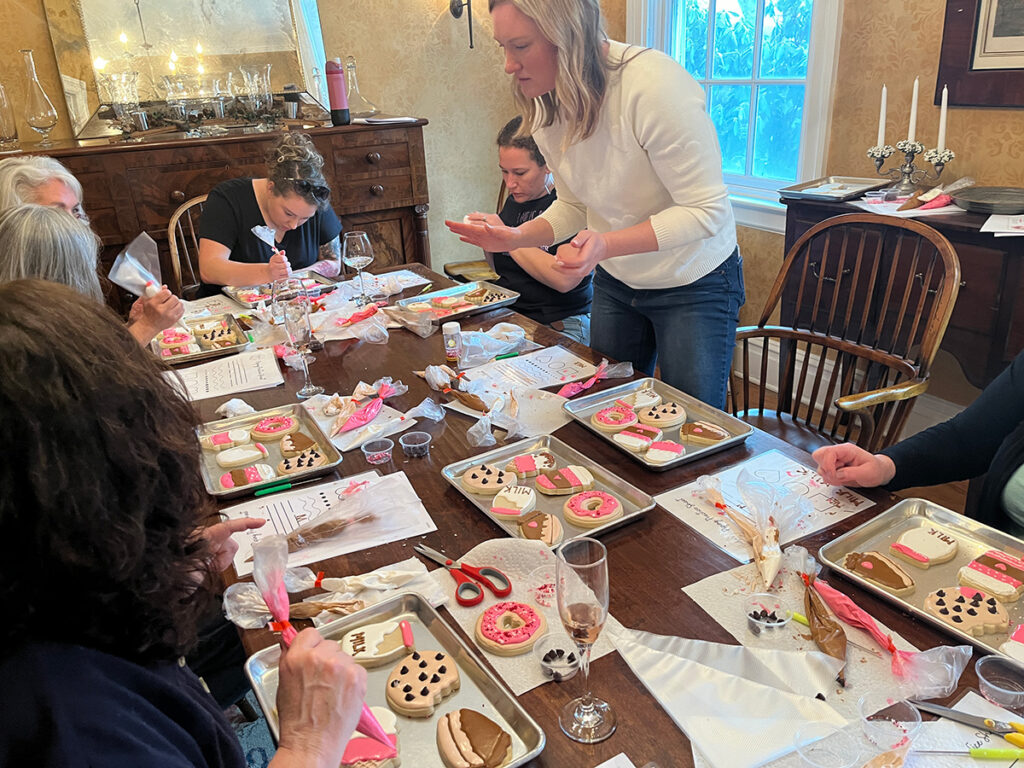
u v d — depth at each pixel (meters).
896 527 1.09
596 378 1.62
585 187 1.76
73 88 3.27
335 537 1.15
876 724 0.75
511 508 1.16
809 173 3.08
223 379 1.74
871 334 2.64
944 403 2.81
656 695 0.83
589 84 1.53
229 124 3.45
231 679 1.38
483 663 0.89
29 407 0.52
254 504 1.24
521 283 2.51
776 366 3.36
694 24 3.59
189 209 3.13
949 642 0.88
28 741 0.53
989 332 2.24
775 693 0.82
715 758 0.75
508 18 1.46
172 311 1.69
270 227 2.53
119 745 0.55
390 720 0.81
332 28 3.64
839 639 0.88
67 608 0.57
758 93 3.34
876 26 2.71
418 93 3.92
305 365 1.75
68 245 1.52
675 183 1.59
